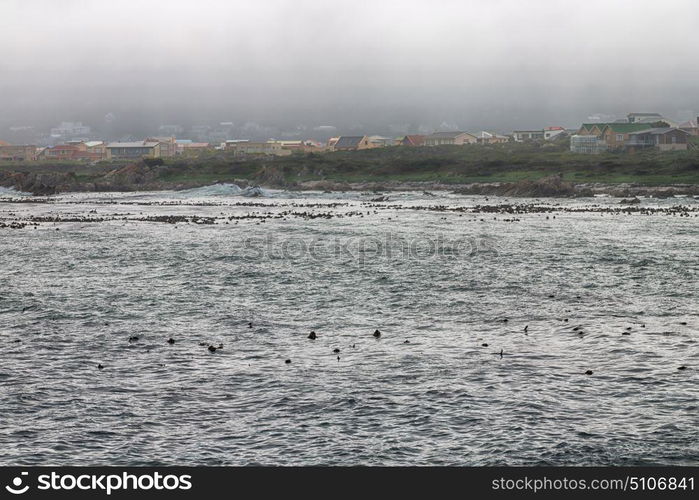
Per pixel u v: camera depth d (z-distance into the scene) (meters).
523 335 36.97
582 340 35.75
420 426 24.98
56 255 67.81
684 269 58.75
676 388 28.36
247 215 111.88
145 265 61.81
